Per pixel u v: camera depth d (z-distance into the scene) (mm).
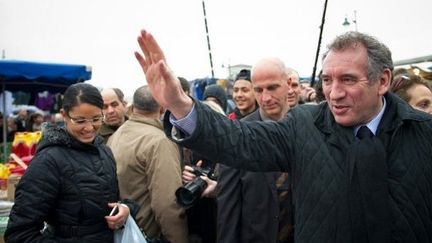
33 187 1932
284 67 2531
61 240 1993
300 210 1491
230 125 1481
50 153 2010
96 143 2225
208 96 4781
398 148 1439
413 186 1394
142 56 1385
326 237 1396
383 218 1344
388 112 1498
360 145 1405
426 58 5293
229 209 2277
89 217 2043
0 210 2715
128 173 2633
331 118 1525
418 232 1372
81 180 2027
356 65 1391
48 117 8570
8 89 7234
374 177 1368
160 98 1370
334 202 1403
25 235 1893
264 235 2180
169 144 2623
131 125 2770
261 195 2205
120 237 2154
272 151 1548
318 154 1478
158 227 2666
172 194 2518
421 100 2207
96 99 2113
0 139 7707
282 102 2494
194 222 2832
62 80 6594
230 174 2311
